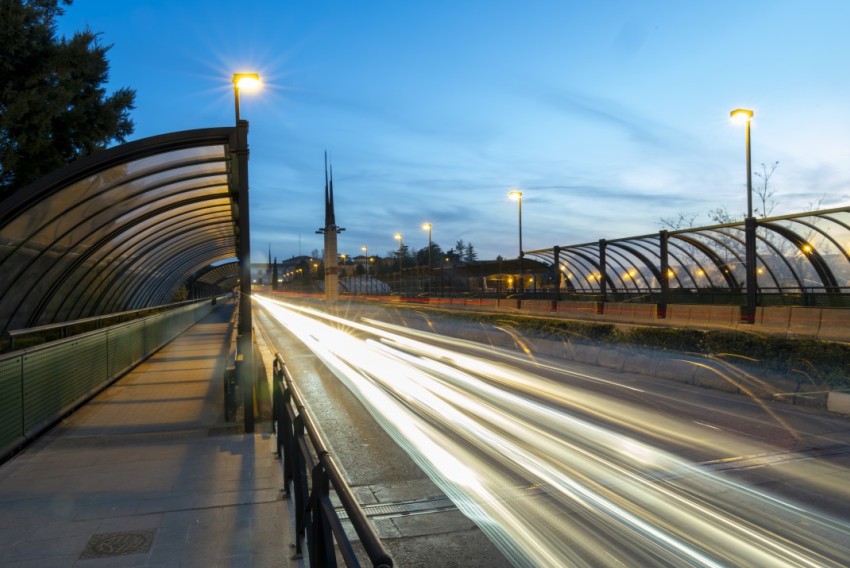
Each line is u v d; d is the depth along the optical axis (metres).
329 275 79.00
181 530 4.50
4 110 14.62
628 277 34.38
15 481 5.71
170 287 27.69
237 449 6.91
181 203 12.19
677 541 4.56
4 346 9.41
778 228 21.06
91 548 4.18
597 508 5.28
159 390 11.20
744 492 5.68
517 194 39.69
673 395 10.91
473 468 6.51
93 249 11.44
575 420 8.84
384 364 15.94
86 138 17.08
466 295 56.19
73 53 15.95
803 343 11.35
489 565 4.21
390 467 6.56
